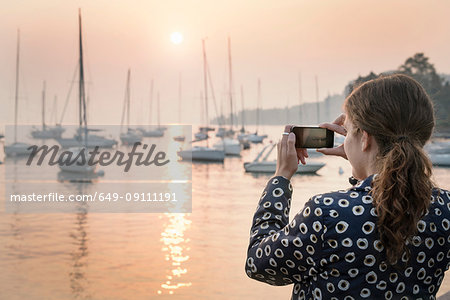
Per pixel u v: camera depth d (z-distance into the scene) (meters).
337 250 0.90
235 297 9.46
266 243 0.98
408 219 0.89
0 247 15.26
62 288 10.58
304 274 0.96
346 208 0.91
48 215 21.56
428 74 74.56
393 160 0.91
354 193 0.93
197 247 14.59
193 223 18.88
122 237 16.64
